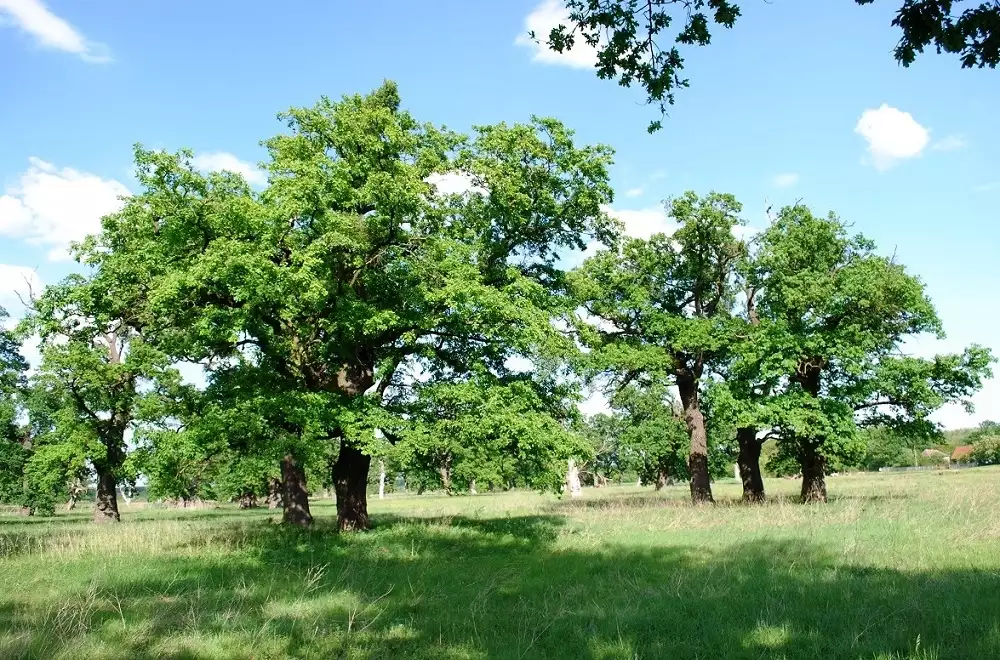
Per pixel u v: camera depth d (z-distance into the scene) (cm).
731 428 2652
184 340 1933
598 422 5309
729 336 2716
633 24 709
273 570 1255
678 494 4156
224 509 5631
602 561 1277
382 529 2002
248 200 1628
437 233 1909
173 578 1152
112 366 3136
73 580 1164
